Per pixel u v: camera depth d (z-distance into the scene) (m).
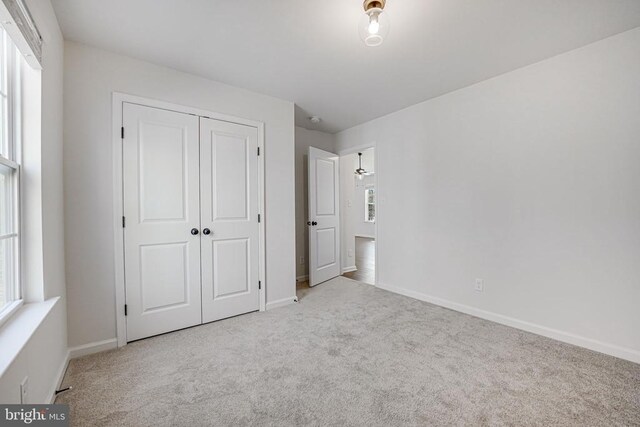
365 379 1.66
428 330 2.35
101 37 1.89
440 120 2.95
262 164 2.85
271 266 2.93
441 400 1.48
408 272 3.31
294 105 3.20
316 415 1.38
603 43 1.94
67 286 1.89
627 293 1.88
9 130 1.38
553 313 2.19
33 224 1.45
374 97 2.98
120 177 2.09
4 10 1.01
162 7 1.61
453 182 2.85
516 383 1.62
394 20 1.73
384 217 3.60
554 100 2.17
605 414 1.37
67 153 1.89
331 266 4.17
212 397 1.51
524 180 2.34
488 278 2.58
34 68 1.44
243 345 2.09
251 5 1.60
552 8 1.63
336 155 4.30
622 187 1.88
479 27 1.80
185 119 2.39
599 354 1.94
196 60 2.20
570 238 2.11
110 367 1.79
